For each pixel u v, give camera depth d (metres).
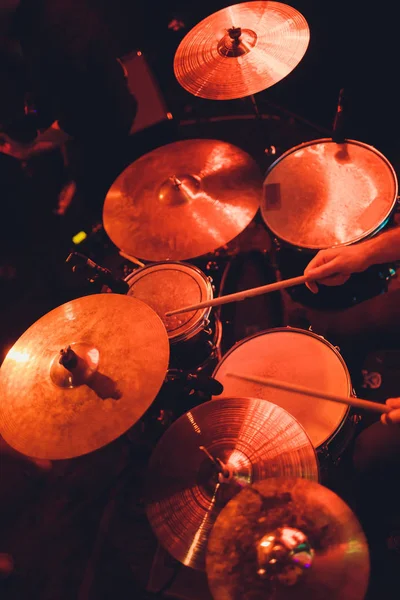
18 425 1.35
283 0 2.72
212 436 1.31
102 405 1.31
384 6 2.56
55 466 1.97
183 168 1.86
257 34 1.81
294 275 1.76
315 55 2.61
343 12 2.62
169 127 2.37
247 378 1.26
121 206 1.86
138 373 1.32
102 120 2.35
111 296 1.47
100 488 1.90
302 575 1.05
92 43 2.13
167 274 1.71
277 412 1.30
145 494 1.29
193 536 1.22
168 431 1.34
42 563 1.80
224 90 1.77
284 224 1.70
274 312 1.90
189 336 1.57
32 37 2.15
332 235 1.63
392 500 1.47
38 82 2.29
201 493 1.26
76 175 2.57
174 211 1.78
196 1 3.12
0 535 1.87
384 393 1.86
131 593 1.66
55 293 2.30
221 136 2.63
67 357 1.33
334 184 1.73
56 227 2.47
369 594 1.54
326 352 1.52
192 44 1.90
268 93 2.64
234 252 2.04
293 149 1.85
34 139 2.46
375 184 1.69
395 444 1.43
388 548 1.59
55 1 2.06
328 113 2.51
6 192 2.21
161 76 2.98
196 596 1.59
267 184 1.81
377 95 2.45
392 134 2.34
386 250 1.44
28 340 1.46
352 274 1.66
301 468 1.23
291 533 1.08
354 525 1.08
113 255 2.38
